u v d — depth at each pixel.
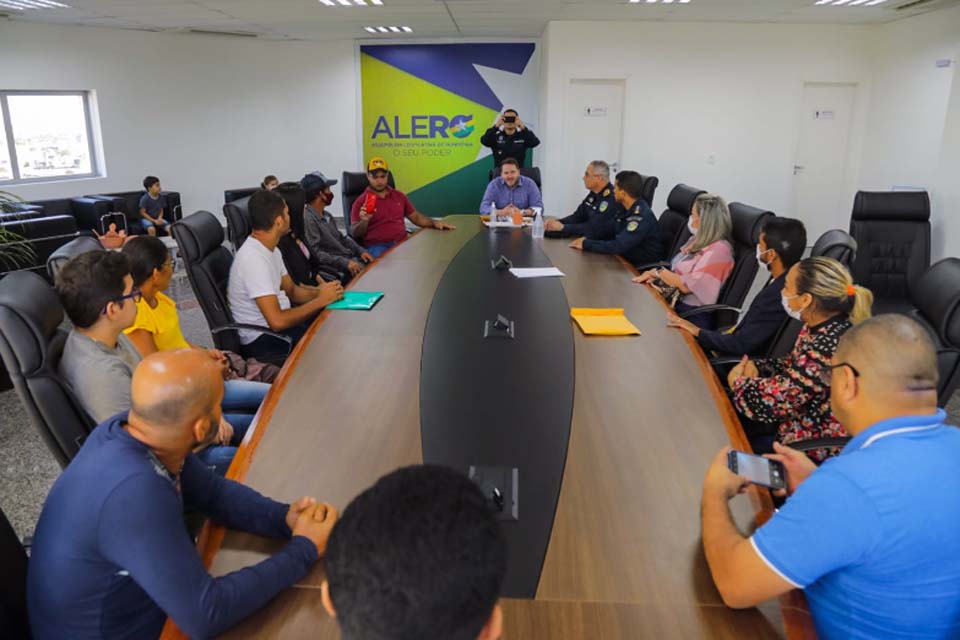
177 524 1.08
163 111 9.23
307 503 1.26
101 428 1.22
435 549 0.56
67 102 8.46
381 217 5.28
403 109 10.18
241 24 8.20
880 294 4.73
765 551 0.98
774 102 8.23
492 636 0.61
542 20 8.00
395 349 2.27
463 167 10.38
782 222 2.54
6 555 1.23
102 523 1.06
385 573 0.55
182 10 7.04
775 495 1.36
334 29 8.73
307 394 1.89
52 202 7.59
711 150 8.38
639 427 1.69
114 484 1.08
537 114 10.01
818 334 1.97
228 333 2.97
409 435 1.64
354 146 10.38
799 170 8.56
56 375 1.71
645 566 1.17
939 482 0.96
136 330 2.30
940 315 2.06
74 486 1.12
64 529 1.10
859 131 8.36
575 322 2.59
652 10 7.12
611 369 2.09
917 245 4.67
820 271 1.95
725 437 1.64
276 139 10.22
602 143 8.45
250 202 2.94
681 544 1.23
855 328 1.13
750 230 3.27
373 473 1.47
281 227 3.00
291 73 10.06
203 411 1.18
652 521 1.29
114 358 1.80
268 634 1.02
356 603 0.56
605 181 4.71
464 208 10.56
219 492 1.28
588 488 1.41
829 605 1.02
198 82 9.48
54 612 1.15
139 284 2.27
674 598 1.09
